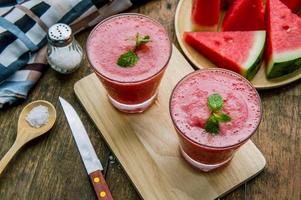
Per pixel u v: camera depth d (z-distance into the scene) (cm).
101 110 53
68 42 53
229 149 44
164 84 54
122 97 50
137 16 51
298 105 53
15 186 49
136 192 49
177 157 50
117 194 49
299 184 49
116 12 59
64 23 57
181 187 48
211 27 58
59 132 52
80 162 50
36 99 54
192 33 56
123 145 50
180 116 45
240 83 47
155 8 60
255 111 45
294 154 51
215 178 48
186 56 56
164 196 48
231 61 54
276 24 56
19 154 51
